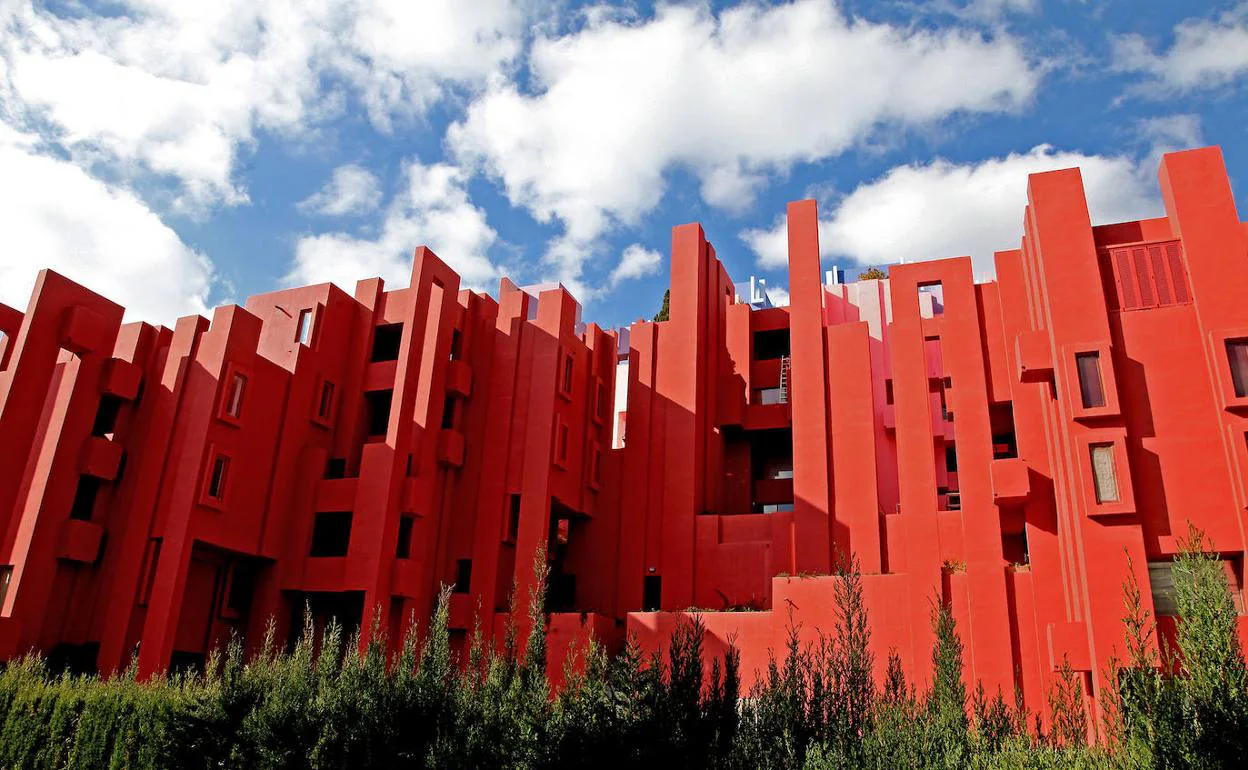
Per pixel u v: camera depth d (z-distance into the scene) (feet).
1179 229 80.94
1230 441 73.56
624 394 169.48
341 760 61.82
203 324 112.16
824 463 117.91
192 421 104.63
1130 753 43.39
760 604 112.47
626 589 123.44
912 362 112.27
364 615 103.81
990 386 107.24
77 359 104.12
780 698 52.19
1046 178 86.22
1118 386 77.92
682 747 51.47
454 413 123.44
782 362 138.21
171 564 98.37
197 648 103.40
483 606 112.98
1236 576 71.72
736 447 139.64
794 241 131.34
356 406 120.78
